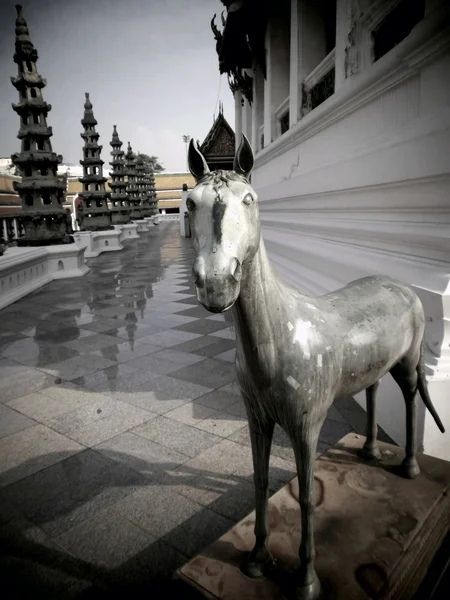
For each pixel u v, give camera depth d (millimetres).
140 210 35438
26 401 4027
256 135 9656
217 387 4148
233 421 3457
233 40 8203
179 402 3850
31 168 12414
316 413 1618
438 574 1986
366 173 3402
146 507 2482
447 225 2592
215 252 1185
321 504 2119
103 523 2369
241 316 1474
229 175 1340
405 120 3023
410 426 2277
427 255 2771
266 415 1711
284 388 1543
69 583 1993
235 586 1731
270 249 7699
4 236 16094
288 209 6344
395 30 3363
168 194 57281
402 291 2098
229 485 2650
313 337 1586
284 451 2990
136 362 4973
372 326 1825
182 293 9078
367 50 3783
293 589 1656
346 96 3748
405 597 1748
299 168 5809
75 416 3674
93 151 20125
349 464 2438
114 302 8484
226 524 2318
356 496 2170
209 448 3072
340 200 4066
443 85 2566
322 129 4730
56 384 4418
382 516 2031
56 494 2639
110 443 3207
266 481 1781
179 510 2445
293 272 5801
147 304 8156
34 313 7793
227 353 5152
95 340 5953
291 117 6227
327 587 1678
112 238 19188
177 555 2123
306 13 5746
